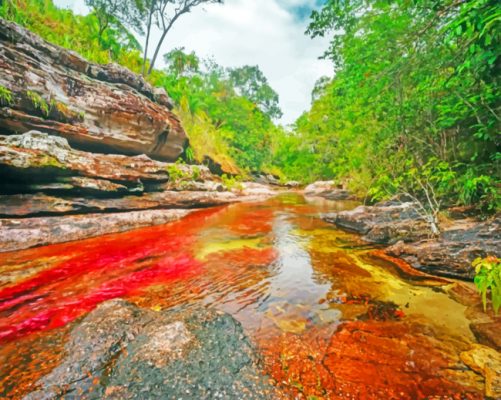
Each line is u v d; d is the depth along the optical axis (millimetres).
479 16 3072
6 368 2158
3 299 3531
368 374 2068
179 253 5672
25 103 8227
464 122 5641
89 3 17859
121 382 1953
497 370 2004
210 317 2793
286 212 12164
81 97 10188
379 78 6289
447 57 4973
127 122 11914
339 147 18906
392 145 8344
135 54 21000
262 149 41562
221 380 1973
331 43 8281
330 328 2754
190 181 14664
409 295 3471
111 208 9008
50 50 9594
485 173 5281
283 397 1845
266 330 2740
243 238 7059
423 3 4500
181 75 27938
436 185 7094
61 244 6289
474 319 2764
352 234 7457
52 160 7426
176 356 2188
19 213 6516
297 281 4125
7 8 10773
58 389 1906
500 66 4059
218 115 33406
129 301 3436
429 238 5219
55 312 3189
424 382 1973
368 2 5934
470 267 3791
